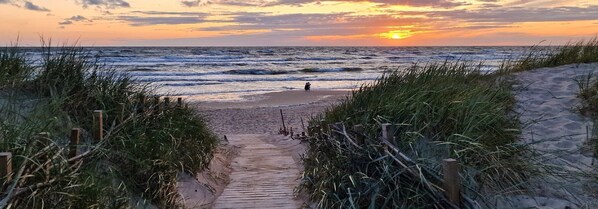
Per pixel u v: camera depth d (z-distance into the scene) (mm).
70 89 6191
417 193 4465
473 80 8703
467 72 9359
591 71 9422
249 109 19094
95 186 4148
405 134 5688
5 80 6133
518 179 5039
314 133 7984
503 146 5617
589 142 6176
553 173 5297
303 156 7848
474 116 5891
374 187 4668
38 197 3697
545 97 8273
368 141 5531
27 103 5930
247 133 13984
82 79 6625
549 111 7582
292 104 21391
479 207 3969
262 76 37281
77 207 3895
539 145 6277
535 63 11016
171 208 5270
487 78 9336
